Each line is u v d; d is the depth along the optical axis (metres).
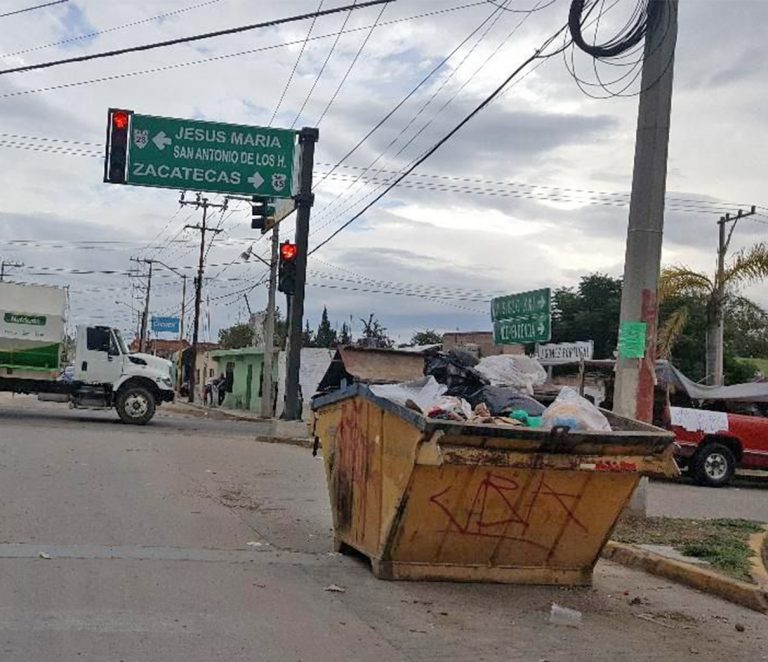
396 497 7.14
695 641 6.52
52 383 25.02
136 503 10.74
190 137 19.64
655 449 7.20
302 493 12.72
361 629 6.12
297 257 21.31
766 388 19.17
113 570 7.28
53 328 24.80
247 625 6.01
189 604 6.43
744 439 18.38
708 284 25.75
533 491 7.24
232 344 77.12
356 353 13.49
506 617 6.68
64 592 6.52
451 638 6.05
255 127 20.05
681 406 19.44
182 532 9.12
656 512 12.71
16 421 24.11
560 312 48.41
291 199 21.06
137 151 19.38
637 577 8.61
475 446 6.82
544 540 7.55
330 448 8.79
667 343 25.52
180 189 19.59
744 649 6.44
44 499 10.56
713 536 10.24
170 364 26.86
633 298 11.05
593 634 6.43
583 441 6.96
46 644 5.35
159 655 5.28
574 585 7.77
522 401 8.21
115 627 5.77
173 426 26.97
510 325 24.61
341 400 8.45
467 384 8.67
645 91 11.19
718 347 25.89
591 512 7.45
